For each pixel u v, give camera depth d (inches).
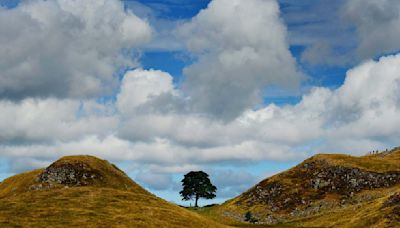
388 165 5821.9
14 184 5329.7
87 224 2701.8
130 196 3560.5
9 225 2576.3
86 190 3609.7
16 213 2871.6
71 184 4874.5
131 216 2960.1
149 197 3649.1
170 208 3400.6
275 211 5561.0
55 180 4948.3
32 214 2861.7
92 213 2952.8
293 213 5378.9
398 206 3545.8
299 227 4217.5
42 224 2642.7
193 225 3009.4
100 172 5108.3
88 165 5152.6
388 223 3351.4
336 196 5442.9
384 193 5172.2
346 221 3875.5
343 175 5777.6
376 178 5556.1
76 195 3430.1
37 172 5433.1
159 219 2994.6
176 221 3031.5
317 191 5674.2
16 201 3238.2
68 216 2849.4
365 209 4033.0
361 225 3580.2
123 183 5083.7
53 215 2856.8
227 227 3223.4
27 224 2625.5
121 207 3169.3
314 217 4665.4
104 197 3412.9
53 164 5206.7
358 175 5679.1
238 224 4918.8
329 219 4239.7
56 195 3425.2
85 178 4955.7
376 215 3614.7
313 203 5433.1
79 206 3112.7
